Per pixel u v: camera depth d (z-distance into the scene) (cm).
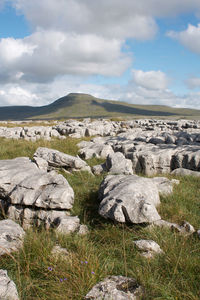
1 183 605
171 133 1677
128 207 502
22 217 557
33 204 555
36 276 373
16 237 449
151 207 502
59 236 471
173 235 482
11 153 1196
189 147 1087
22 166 710
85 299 315
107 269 376
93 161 1112
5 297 302
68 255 402
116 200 524
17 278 357
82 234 491
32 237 447
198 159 945
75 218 536
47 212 551
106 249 435
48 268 361
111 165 919
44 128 2112
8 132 2020
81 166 910
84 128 2236
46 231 486
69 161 900
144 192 555
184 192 705
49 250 416
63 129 2278
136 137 1552
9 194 591
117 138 1642
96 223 546
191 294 327
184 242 445
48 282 347
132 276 367
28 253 401
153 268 384
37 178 612
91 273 351
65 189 569
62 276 355
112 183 630
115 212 497
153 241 446
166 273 374
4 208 603
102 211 521
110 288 330
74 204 636
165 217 563
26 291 338
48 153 932
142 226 510
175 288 339
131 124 2902
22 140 1619
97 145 1279
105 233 490
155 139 1384
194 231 509
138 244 438
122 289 334
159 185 729
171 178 870
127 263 395
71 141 1579
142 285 346
